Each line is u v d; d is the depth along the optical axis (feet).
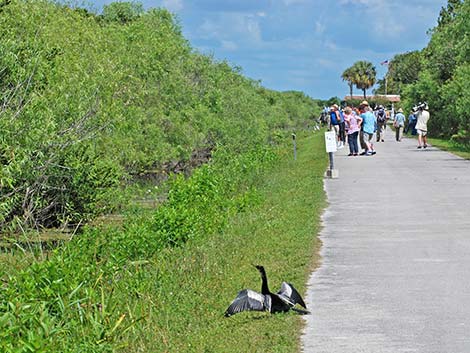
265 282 36.14
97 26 89.86
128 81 79.15
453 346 31.81
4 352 28.32
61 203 65.98
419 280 44.01
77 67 62.59
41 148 55.72
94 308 36.19
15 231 60.44
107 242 53.06
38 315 34.04
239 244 55.52
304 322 35.86
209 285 43.24
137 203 75.20
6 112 53.88
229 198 84.38
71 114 60.54
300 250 52.95
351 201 79.00
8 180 51.13
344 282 43.93
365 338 33.19
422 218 67.05
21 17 59.11
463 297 39.91
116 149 73.82
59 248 47.70
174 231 57.16
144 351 32.48
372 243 55.88
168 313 37.63
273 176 109.50
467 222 64.39
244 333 34.17
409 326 34.91
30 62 56.08
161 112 104.58
